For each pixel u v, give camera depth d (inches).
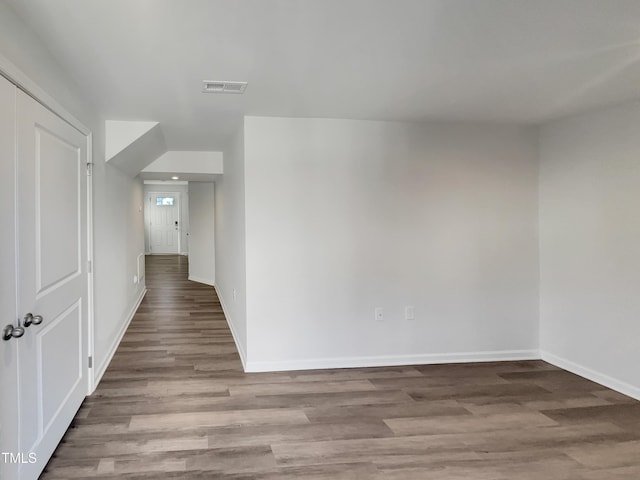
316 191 154.3
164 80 109.7
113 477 89.3
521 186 167.3
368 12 75.3
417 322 162.4
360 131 156.5
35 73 83.6
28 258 80.5
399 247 160.2
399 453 100.2
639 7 74.5
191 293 308.3
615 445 104.7
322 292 156.0
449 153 162.4
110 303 164.4
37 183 85.4
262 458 97.5
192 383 142.0
